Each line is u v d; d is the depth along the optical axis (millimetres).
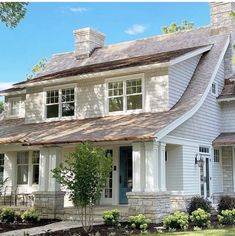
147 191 13961
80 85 19547
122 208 16359
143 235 10969
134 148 14352
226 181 19516
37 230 12477
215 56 19812
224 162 19688
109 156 12117
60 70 23656
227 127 19938
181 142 16312
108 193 18391
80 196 11695
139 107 17609
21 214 15656
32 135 17875
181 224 12375
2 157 22250
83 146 12047
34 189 20297
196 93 17766
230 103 19969
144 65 16984
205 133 18375
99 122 17672
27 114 21281
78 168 11742
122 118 17375
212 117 19188
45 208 15953
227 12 21125
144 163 14242
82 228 12602
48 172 16359
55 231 12016
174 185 16547
